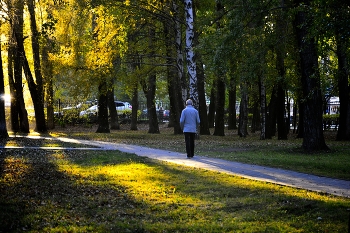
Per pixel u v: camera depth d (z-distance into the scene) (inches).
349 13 380.8
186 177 414.0
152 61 1069.1
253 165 502.0
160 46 1059.9
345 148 724.7
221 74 785.6
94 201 314.3
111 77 1031.6
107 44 946.1
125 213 282.5
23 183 373.7
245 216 273.3
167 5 982.4
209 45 698.2
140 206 303.3
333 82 994.1
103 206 302.4
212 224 255.8
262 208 291.4
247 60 665.6
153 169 464.4
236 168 475.8
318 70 570.9
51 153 620.7
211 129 1616.6
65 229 241.1
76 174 430.3
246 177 412.8
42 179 399.9
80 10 925.2
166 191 352.8
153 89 1341.0
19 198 312.5
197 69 1065.5
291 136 1268.5
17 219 257.6
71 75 1051.3
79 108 1533.0
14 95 1090.1
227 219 267.3
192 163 518.6
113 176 418.9
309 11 451.5
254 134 1405.0
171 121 1811.0
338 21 378.3
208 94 1811.0
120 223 256.7
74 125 1578.5
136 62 1009.5
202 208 297.3
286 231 239.0
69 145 752.3
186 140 576.7
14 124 1103.0
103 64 967.0
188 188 363.3
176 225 254.4
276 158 573.6
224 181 390.3
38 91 1088.8
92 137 1025.5
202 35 992.9
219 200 319.9
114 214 280.4
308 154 640.4
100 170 459.5
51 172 440.1
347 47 447.5
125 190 354.0
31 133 1067.9
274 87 1127.0
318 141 673.6
